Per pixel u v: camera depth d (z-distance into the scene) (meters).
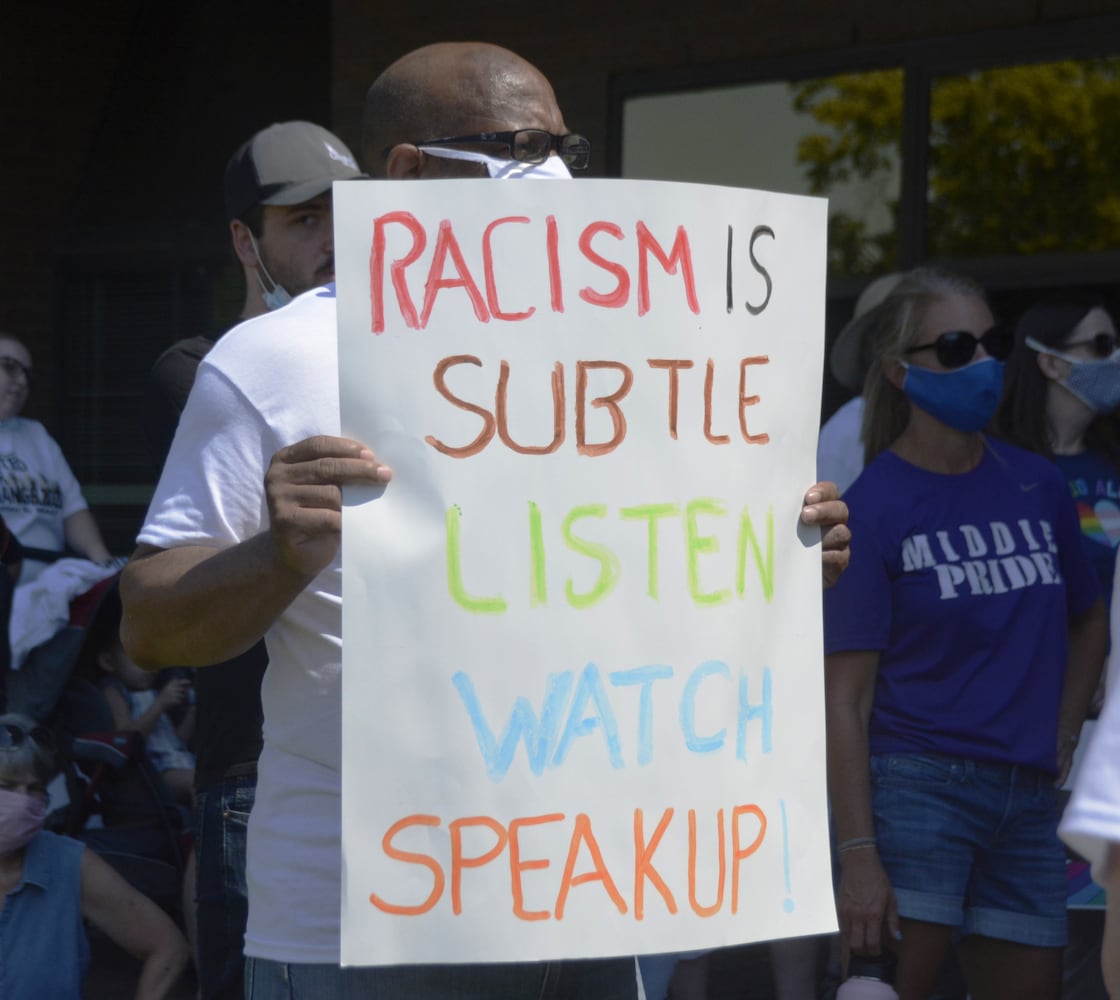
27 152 14.75
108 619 8.33
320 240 5.54
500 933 2.88
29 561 9.91
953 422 5.29
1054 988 5.34
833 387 10.85
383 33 12.10
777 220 3.17
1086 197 9.98
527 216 2.96
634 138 11.41
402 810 2.87
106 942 9.14
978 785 5.17
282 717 3.20
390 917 2.86
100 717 8.16
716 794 3.03
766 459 3.14
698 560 3.04
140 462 14.73
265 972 3.20
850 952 5.15
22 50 14.66
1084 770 2.24
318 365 3.14
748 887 3.06
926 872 5.16
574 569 2.95
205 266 14.51
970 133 10.31
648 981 6.09
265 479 2.88
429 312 2.93
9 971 6.37
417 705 2.88
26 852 6.50
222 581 2.92
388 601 2.88
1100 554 7.17
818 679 3.20
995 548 5.28
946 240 10.47
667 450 3.02
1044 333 7.14
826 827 3.19
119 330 14.87
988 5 10.13
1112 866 2.21
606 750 2.95
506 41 11.73
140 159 14.88
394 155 3.24
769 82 10.93
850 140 10.69
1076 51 9.88
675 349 3.03
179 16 14.77
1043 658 5.31
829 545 3.31
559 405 2.96
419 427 2.91
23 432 10.18
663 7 11.20
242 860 4.41
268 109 14.27
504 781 2.90
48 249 14.93
